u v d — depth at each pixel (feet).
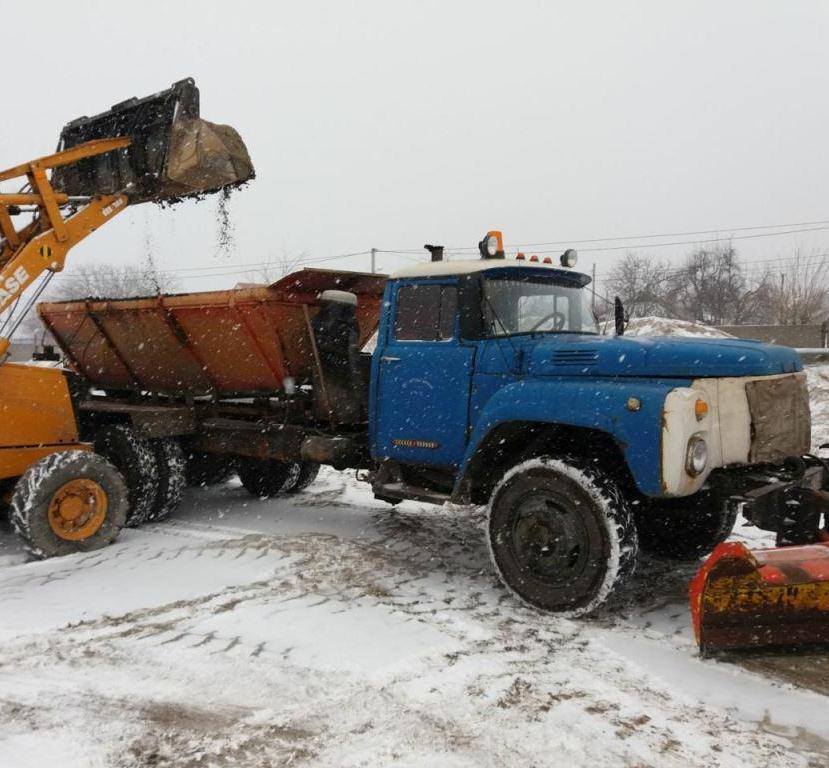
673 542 17.98
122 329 24.22
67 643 12.82
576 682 11.21
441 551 18.81
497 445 15.81
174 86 22.39
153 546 19.43
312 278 19.60
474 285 16.49
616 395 13.62
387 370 18.11
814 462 14.49
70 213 22.88
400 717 10.09
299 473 26.45
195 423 23.04
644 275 146.61
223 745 9.41
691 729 9.83
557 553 14.10
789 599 11.28
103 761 9.07
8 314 19.74
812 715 10.22
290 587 15.67
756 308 145.59
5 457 19.48
